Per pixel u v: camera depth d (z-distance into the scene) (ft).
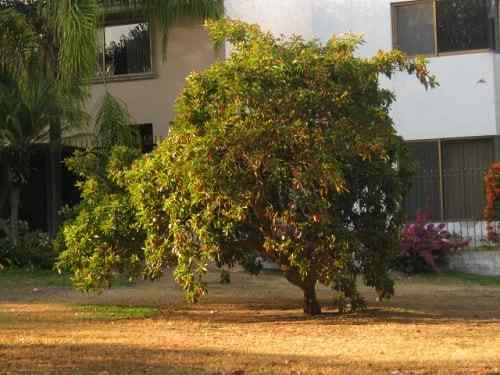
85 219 37.63
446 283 52.16
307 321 36.55
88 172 39.81
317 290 49.52
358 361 26.55
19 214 69.31
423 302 43.73
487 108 59.00
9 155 59.00
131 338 32.07
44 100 56.75
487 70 58.95
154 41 66.80
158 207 33.99
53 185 63.36
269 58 32.73
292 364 26.18
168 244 34.17
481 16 59.16
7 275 54.13
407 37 60.23
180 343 30.68
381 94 35.19
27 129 57.67
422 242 54.90
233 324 35.88
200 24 65.31
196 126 32.68
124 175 36.32
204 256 32.91
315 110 33.09
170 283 51.67
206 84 33.06
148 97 67.10
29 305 42.52
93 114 67.36
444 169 59.77
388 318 37.24
